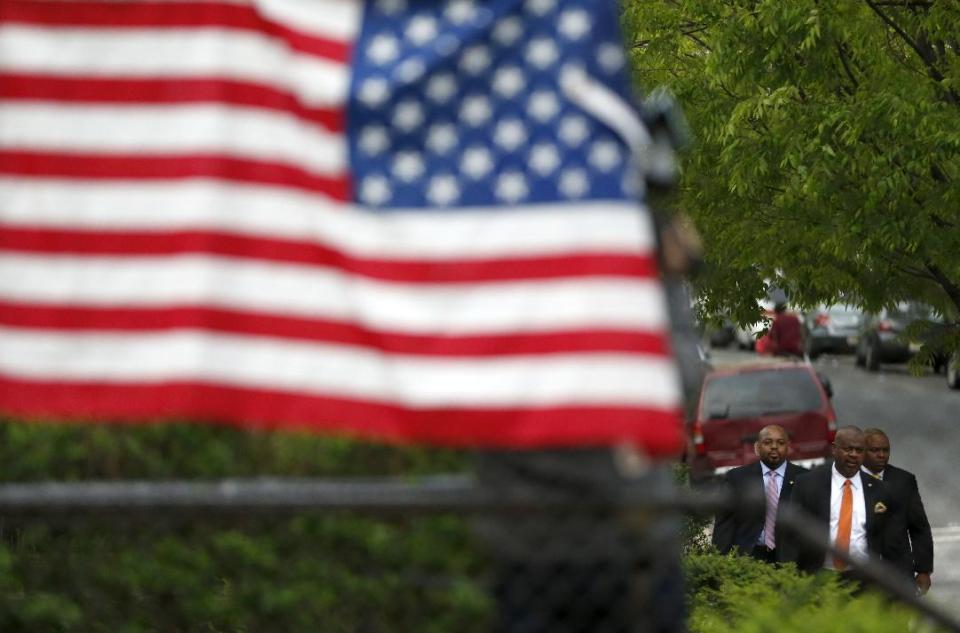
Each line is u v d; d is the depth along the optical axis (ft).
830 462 120.06
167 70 39.17
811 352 451.12
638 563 39.52
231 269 38.29
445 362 37.32
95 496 35.73
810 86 137.90
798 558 104.27
